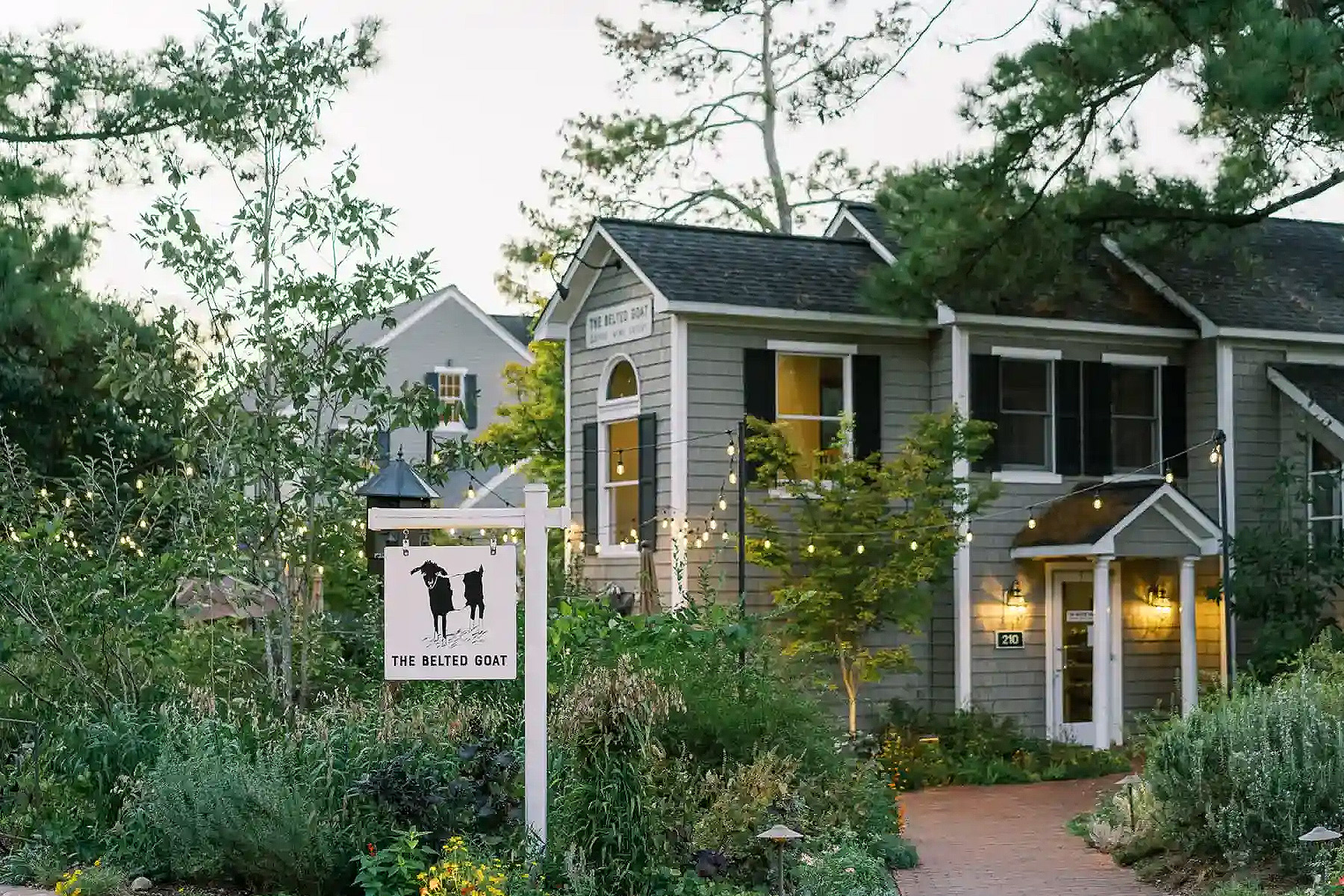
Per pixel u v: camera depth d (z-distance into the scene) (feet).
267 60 43.39
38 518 46.42
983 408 68.44
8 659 41.29
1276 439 71.92
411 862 31.76
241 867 33.71
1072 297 70.74
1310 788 38.24
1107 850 44.16
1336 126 51.29
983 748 63.62
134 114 63.26
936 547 63.52
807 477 67.21
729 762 40.19
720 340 65.46
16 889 33.81
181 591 46.32
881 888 36.50
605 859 32.96
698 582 64.08
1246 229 67.26
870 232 72.84
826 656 63.98
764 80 106.63
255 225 43.19
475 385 122.42
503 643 33.96
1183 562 67.97
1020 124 60.03
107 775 36.40
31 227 61.98
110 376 43.47
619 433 69.21
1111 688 70.79
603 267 69.41
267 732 37.55
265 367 43.42
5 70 62.08
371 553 51.26
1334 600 69.00
